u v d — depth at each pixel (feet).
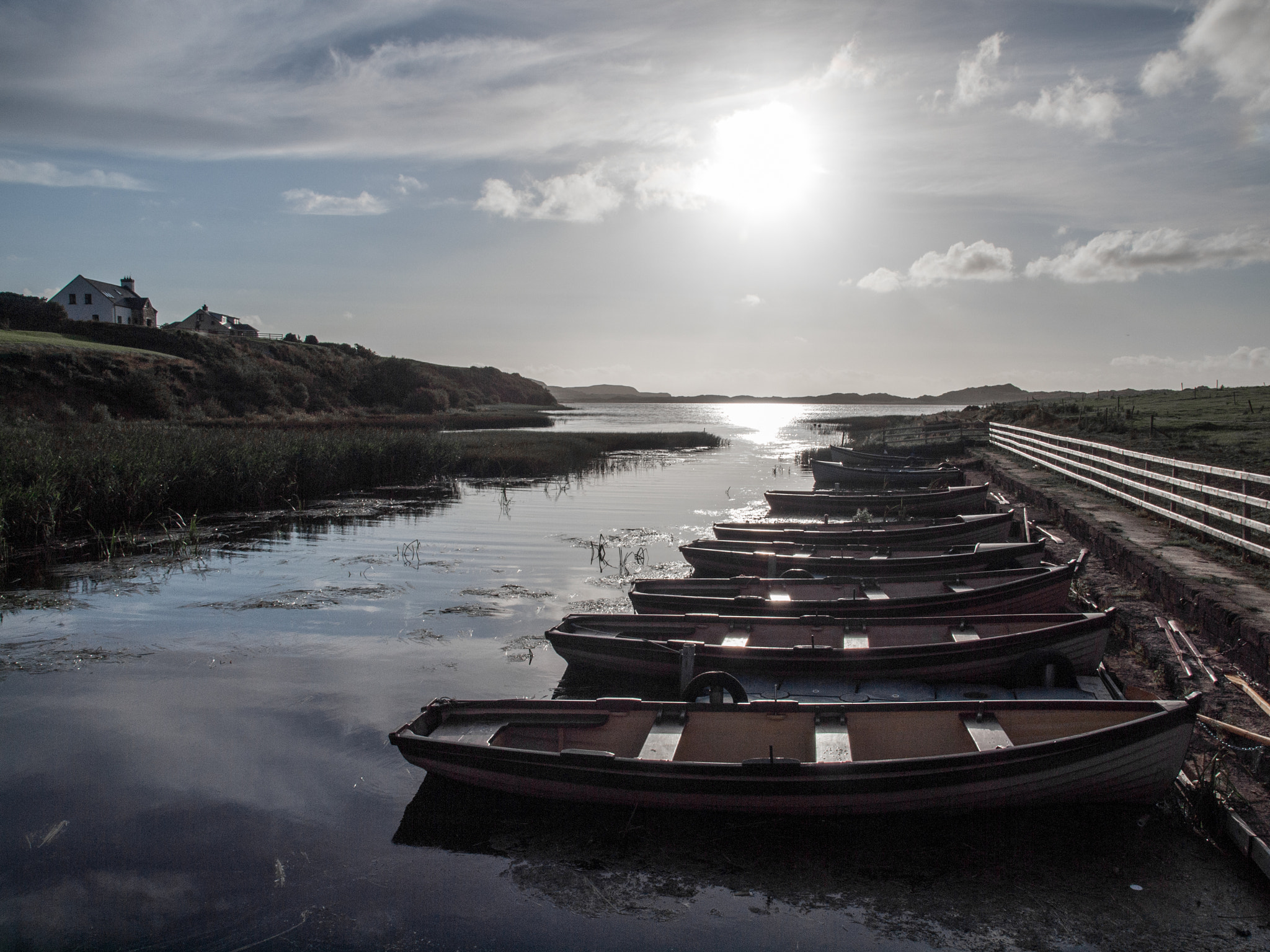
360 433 112.57
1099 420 95.76
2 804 21.09
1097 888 17.01
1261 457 56.85
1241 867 17.46
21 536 55.16
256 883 17.94
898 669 26.18
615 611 38.73
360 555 51.90
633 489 87.92
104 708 27.22
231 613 38.42
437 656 32.40
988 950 15.35
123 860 18.72
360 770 22.93
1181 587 29.48
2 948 15.88
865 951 15.49
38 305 211.20
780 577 37.14
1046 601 33.47
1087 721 20.48
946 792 18.80
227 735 25.14
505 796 20.95
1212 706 22.13
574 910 16.89
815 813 19.17
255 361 232.53
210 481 71.26
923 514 67.21
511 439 139.33
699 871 18.11
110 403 157.89
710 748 21.58
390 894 17.52
